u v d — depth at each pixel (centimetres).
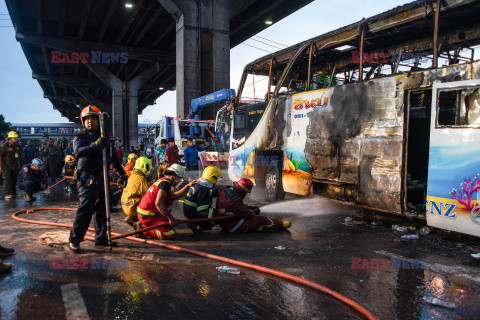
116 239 487
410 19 555
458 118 446
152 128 2217
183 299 286
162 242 474
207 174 536
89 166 409
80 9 3422
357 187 593
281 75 912
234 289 310
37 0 3114
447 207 455
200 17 2267
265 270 355
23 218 634
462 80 446
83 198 404
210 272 354
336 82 974
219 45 2323
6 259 382
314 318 257
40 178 891
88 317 249
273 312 266
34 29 4050
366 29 630
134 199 548
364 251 436
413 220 604
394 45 778
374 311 270
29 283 311
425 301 289
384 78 552
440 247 453
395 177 532
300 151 732
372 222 602
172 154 1098
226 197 539
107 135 417
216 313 262
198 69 2256
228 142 1141
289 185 771
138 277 334
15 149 939
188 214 534
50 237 472
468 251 433
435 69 482
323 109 671
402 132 523
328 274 352
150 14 3412
